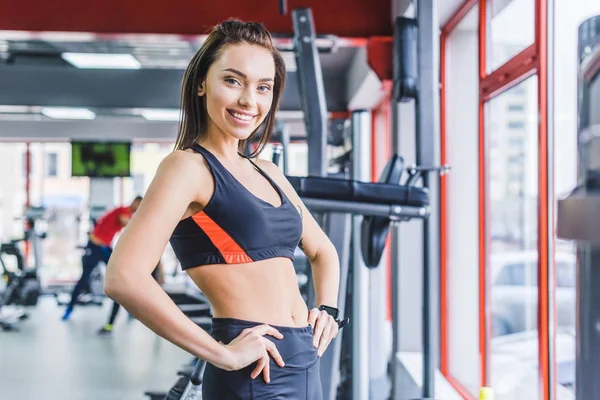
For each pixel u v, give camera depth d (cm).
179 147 156
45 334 786
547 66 330
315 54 352
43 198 1321
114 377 569
